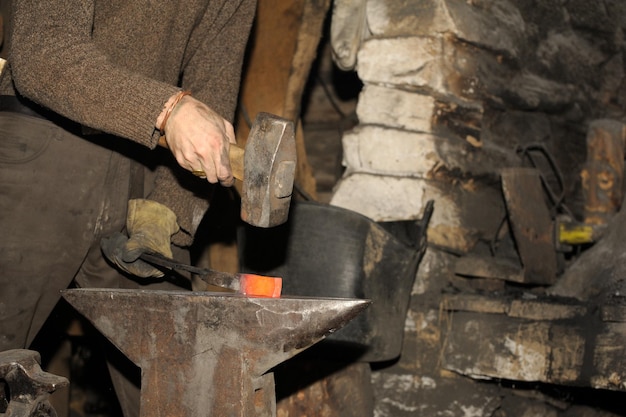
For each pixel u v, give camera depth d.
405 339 2.64
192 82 2.01
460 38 2.69
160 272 1.87
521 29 3.00
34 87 1.63
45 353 2.73
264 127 1.54
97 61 1.63
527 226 2.61
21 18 1.64
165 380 1.50
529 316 2.35
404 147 2.64
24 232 1.78
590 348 2.22
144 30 1.81
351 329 2.26
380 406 2.66
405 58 2.67
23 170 1.76
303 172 3.12
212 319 1.45
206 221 2.83
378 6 2.76
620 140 2.93
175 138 1.62
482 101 2.82
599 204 2.92
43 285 1.84
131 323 1.53
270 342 1.42
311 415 2.26
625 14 3.52
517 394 2.62
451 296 2.54
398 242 2.32
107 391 3.34
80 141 1.83
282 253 2.31
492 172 2.82
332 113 4.14
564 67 3.23
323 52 4.06
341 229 2.27
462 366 2.51
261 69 2.98
